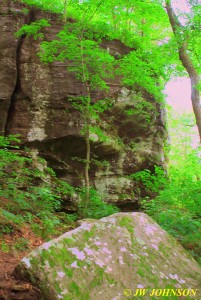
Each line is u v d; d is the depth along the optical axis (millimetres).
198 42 12695
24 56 10508
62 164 10750
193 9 11102
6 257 4703
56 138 10383
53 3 11648
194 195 7016
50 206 7695
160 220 6684
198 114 12250
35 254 3602
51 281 3396
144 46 13094
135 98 11797
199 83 12273
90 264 3682
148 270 3906
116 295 3498
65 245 3783
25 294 3338
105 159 11672
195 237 5953
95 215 8297
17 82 10422
